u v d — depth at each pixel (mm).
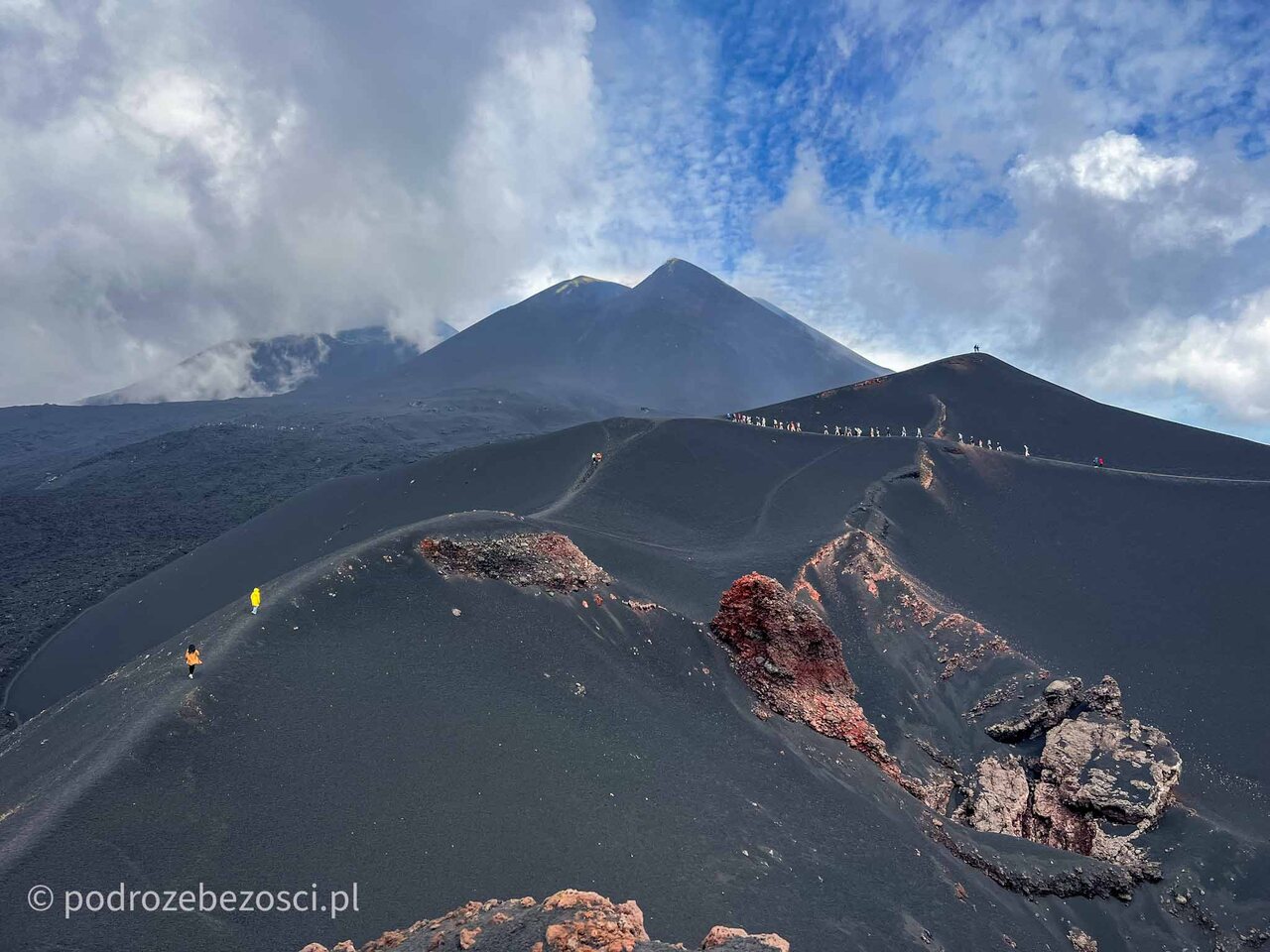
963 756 43750
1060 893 31938
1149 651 57906
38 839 18266
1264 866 34344
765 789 31406
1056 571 69500
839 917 25156
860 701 46875
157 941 16828
